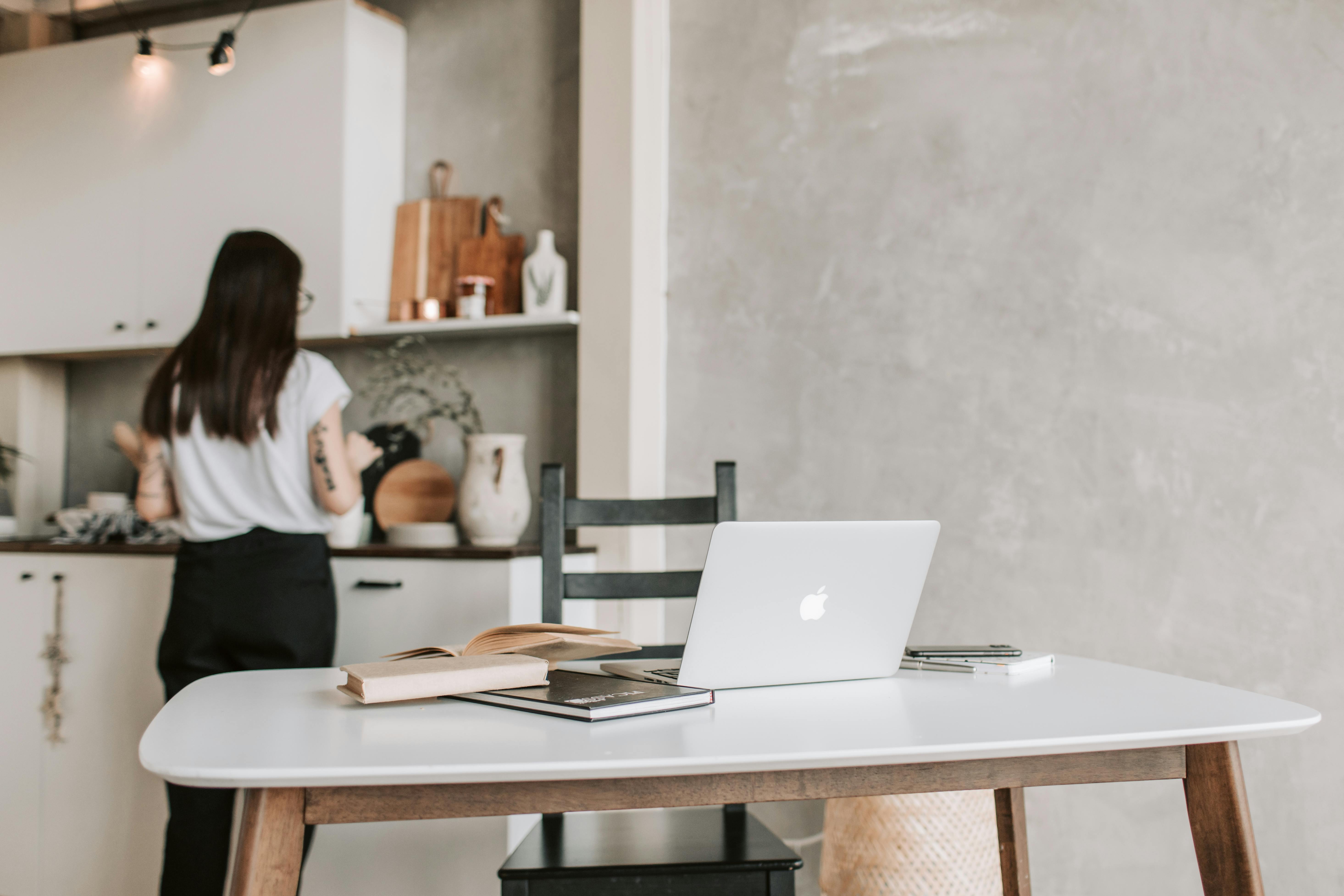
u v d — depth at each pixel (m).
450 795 0.91
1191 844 2.20
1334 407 2.16
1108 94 2.33
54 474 3.46
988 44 2.42
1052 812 2.28
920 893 1.94
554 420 2.88
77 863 2.48
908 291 2.45
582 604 2.51
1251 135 2.23
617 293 2.64
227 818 1.95
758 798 0.94
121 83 3.12
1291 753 2.14
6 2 3.48
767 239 2.57
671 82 2.67
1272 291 2.21
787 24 2.58
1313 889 2.12
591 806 0.91
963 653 1.46
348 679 1.14
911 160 2.46
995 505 2.37
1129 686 1.27
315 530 2.09
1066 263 2.34
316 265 2.84
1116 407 2.29
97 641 2.50
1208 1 2.27
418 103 3.07
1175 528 2.25
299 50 2.91
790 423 2.52
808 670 1.30
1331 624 2.14
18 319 3.23
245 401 1.96
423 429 3.00
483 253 2.91
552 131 2.91
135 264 3.07
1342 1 2.18
